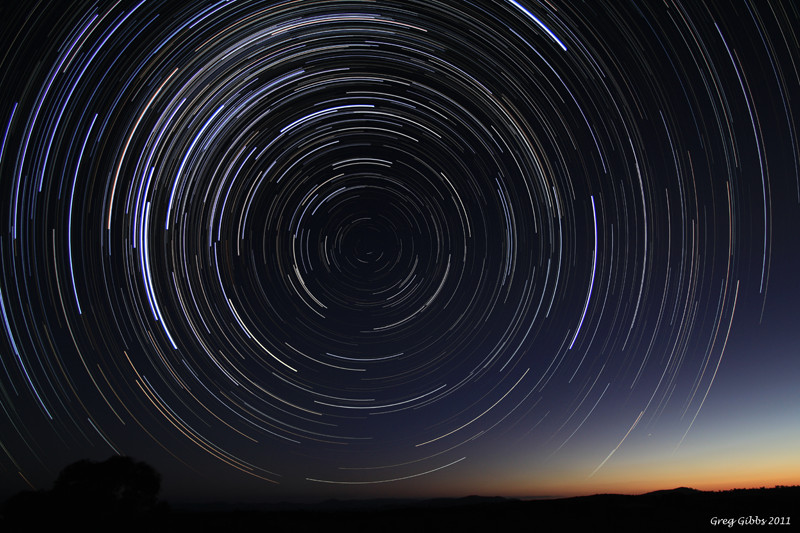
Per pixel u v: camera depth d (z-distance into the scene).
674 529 8.18
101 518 8.43
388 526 9.10
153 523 8.69
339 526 9.08
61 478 8.79
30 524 8.10
